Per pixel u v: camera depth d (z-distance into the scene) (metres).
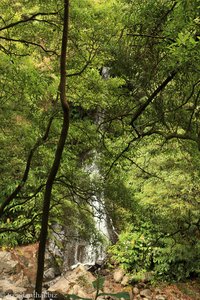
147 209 6.34
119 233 9.02
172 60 3.02
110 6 4.54
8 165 5.31
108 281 7.97
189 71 3.27
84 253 8.88
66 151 5.35
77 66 5.14
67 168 5.21
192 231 7.45
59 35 4.89
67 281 7.60
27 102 4.96
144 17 3.77
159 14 3.63
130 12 3.93
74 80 5.18
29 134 5.20
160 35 3.88
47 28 4.82
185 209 7.01
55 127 5.19
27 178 5.30
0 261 8.00
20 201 5.72
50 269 8.23
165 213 6.79
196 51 2.57
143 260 8.32
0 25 4.95
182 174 7.40
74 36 4.79
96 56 4.98
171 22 3.18
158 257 8.04
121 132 5.33
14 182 5.40
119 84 5.14
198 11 2.82
